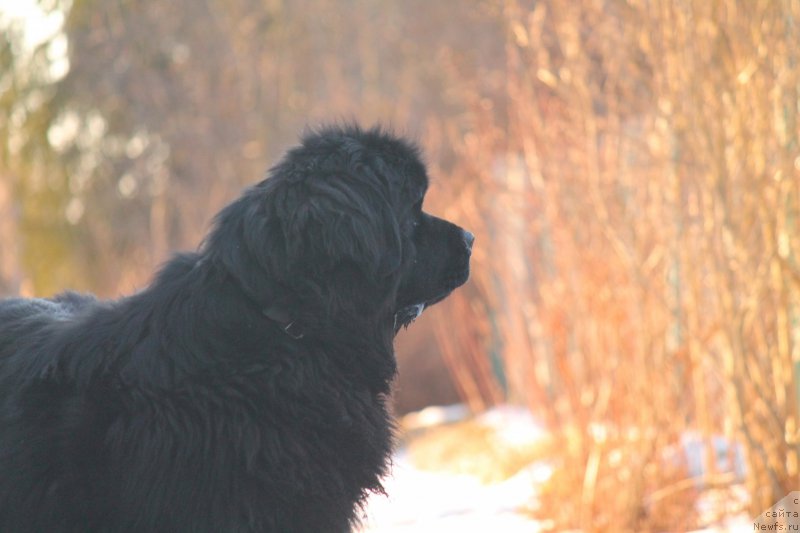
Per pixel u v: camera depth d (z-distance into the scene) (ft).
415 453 46.19
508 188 33.37
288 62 67.51
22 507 15.47
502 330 38.75
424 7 64.08
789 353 24.47
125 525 15.20
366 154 16.53
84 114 69.97
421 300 17.63
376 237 15.92
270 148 65.72
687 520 26.89
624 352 28.30
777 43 23.57
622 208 27.61
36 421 15.70
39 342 16.72
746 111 23.81
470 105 38.52
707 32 24.03
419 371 62.85
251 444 15.24
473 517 31.27
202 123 67.15
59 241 69.82
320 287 15.71
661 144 26.91
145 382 15.47
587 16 30.55
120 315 16.44
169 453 15.07
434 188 44.29
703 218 25.25
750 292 23.99
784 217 23.90
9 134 69.10
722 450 28.78
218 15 68.74
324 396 15.93
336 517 15.93
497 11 32.63
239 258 15.74
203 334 15.64
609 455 28.32
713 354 26.02
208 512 15.03
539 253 31.86
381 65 67.05
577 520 28.40
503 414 41.55
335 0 68.59
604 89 31.53
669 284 27.58
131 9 69.21
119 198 68.59
